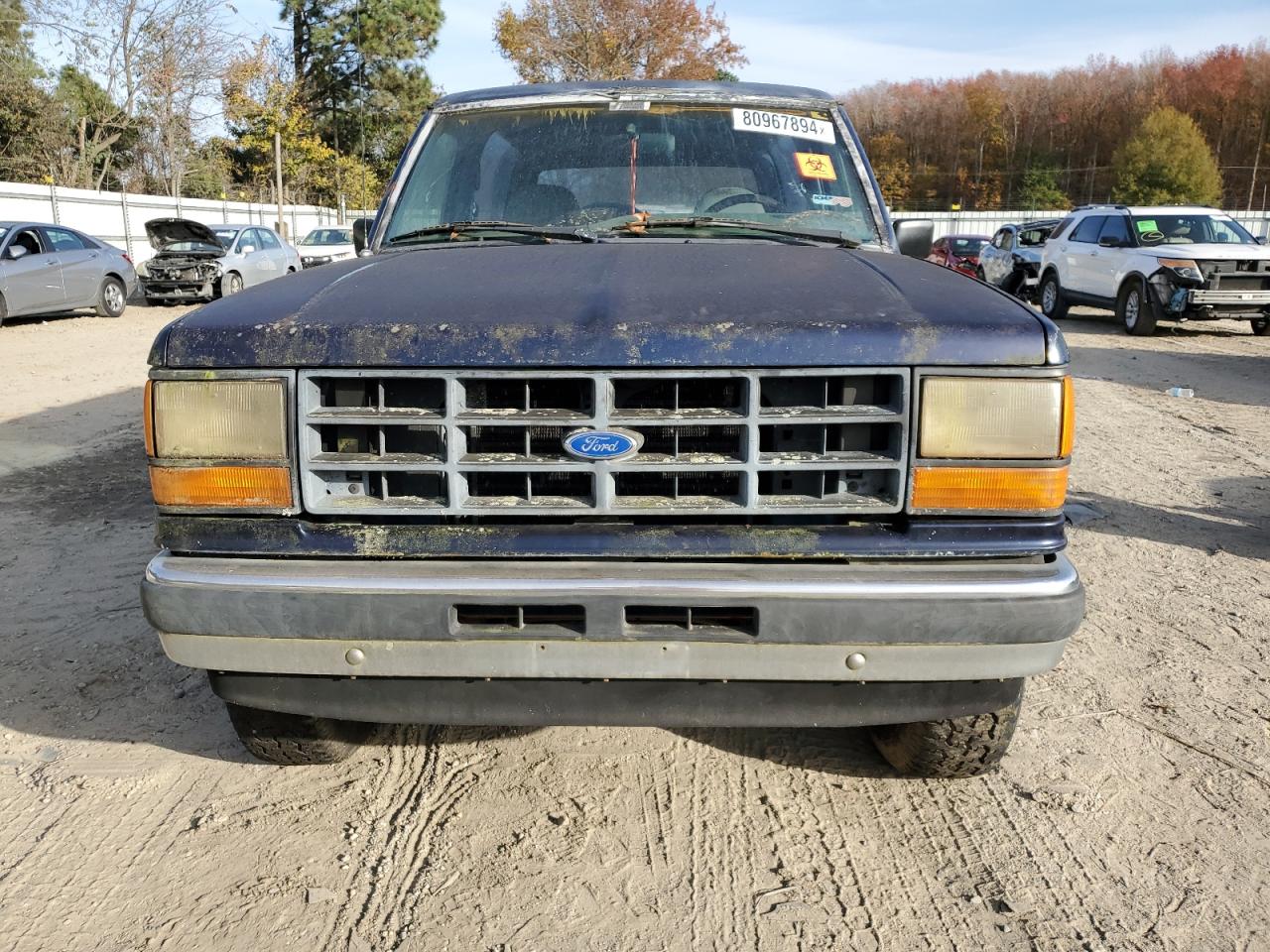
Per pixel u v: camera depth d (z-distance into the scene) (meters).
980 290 2.48
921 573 2.17
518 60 37.16
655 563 2.19
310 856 2.59
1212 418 8.51
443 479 2.21
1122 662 3.75
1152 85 78.94
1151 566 4.81
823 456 2.19
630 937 2.29
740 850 2.62
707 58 37.38
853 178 3.59
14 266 15.06
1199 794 2.88
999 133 76.62
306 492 2.21
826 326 2.16
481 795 2.88
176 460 2.23
